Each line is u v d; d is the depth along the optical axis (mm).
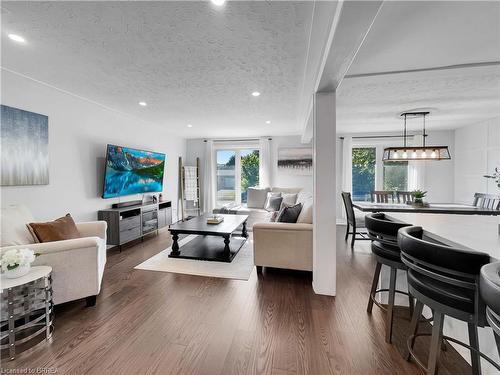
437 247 1066
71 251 2004
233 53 2084
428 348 1637
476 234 1530
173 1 1449
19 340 1620
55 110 2955
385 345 1668
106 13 1563
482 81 2621
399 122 4574
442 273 1166
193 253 3496
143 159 4496
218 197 6707
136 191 4320
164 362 1507
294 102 3445
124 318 1972
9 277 1588
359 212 4492
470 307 1046
